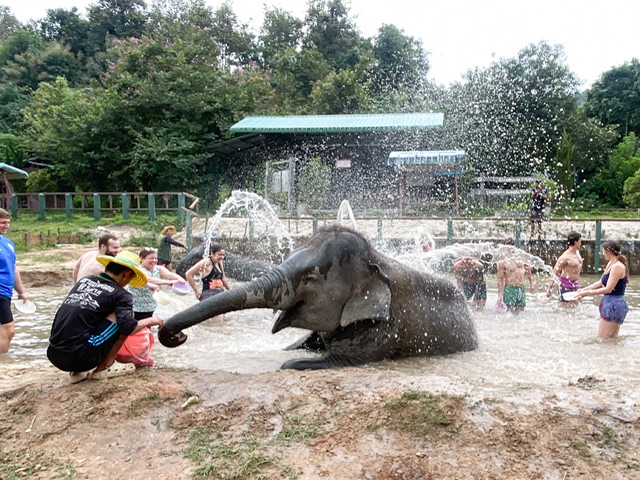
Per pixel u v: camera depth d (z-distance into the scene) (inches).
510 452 130.0
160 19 1728.6
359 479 121.4
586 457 128.7
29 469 134.5
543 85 1194.6
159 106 1045.2
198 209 981.8
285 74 1477.6
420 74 1555.1
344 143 954.7
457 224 694.5
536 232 660.7
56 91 1342.3
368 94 1368.1
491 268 567.2
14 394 175.6
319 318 215.6
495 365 224.1
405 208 851.4
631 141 1248.2
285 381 171.0
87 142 1031.6
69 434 149.3
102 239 250.5
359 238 220.7
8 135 1337.4
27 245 696.4
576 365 224.4
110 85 1098.1
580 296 282.5
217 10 1752.0
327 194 971.3
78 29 2251.5
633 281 564.1
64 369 170.4
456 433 136.4
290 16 1776.6
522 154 1141.1
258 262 412.8
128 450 141.3
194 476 125.7
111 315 174.7
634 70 1513.3
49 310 380.2
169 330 195.2
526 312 357.4
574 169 1186.6
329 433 140.1
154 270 324.8
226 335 291.9
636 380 180.4
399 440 135.5
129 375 182.4
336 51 1636.3
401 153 807.7
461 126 1146.7
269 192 936.3
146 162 1001.5
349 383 166.7
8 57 2032.5
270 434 141.7
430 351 240.1
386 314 213.8
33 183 1179.3
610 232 680.4
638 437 135.8
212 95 1051.9
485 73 1205.7
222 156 1069.8
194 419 150.6
